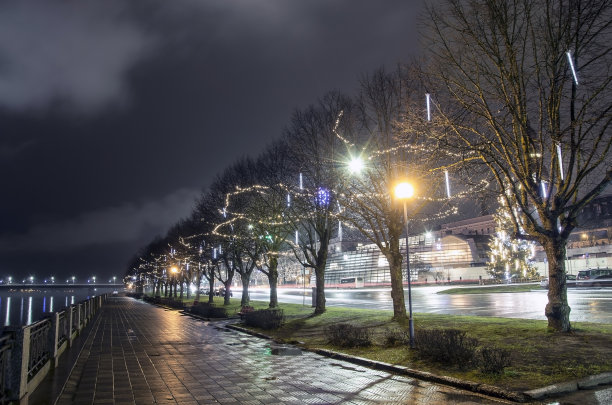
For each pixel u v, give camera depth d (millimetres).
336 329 16344
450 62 14969
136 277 151375
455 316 20734
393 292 20938
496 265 70688
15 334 7797
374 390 9664
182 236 60938
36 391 9445
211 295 53688
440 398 8859
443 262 103375
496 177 14859
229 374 11750
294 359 14055
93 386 10414
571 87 13414
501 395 8719
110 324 29062
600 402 8055
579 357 10750
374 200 21609
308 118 25516
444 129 15281
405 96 19938
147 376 11594
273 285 35188
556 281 14211
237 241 38594
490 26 14102
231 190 39000
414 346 13398
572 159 13633
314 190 26188
